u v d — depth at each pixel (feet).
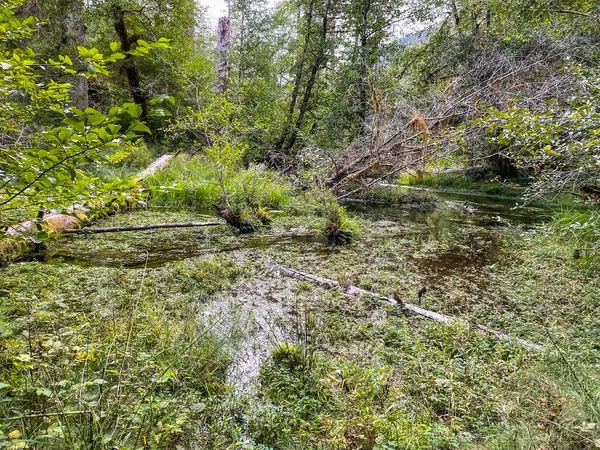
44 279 11.83
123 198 5.77
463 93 29.17
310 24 42.32
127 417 5.49
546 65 25.79
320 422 6.55
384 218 28.63
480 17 40.91
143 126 4.45
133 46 45.09
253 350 9.11
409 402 7.17
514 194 40.42
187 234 20.40
